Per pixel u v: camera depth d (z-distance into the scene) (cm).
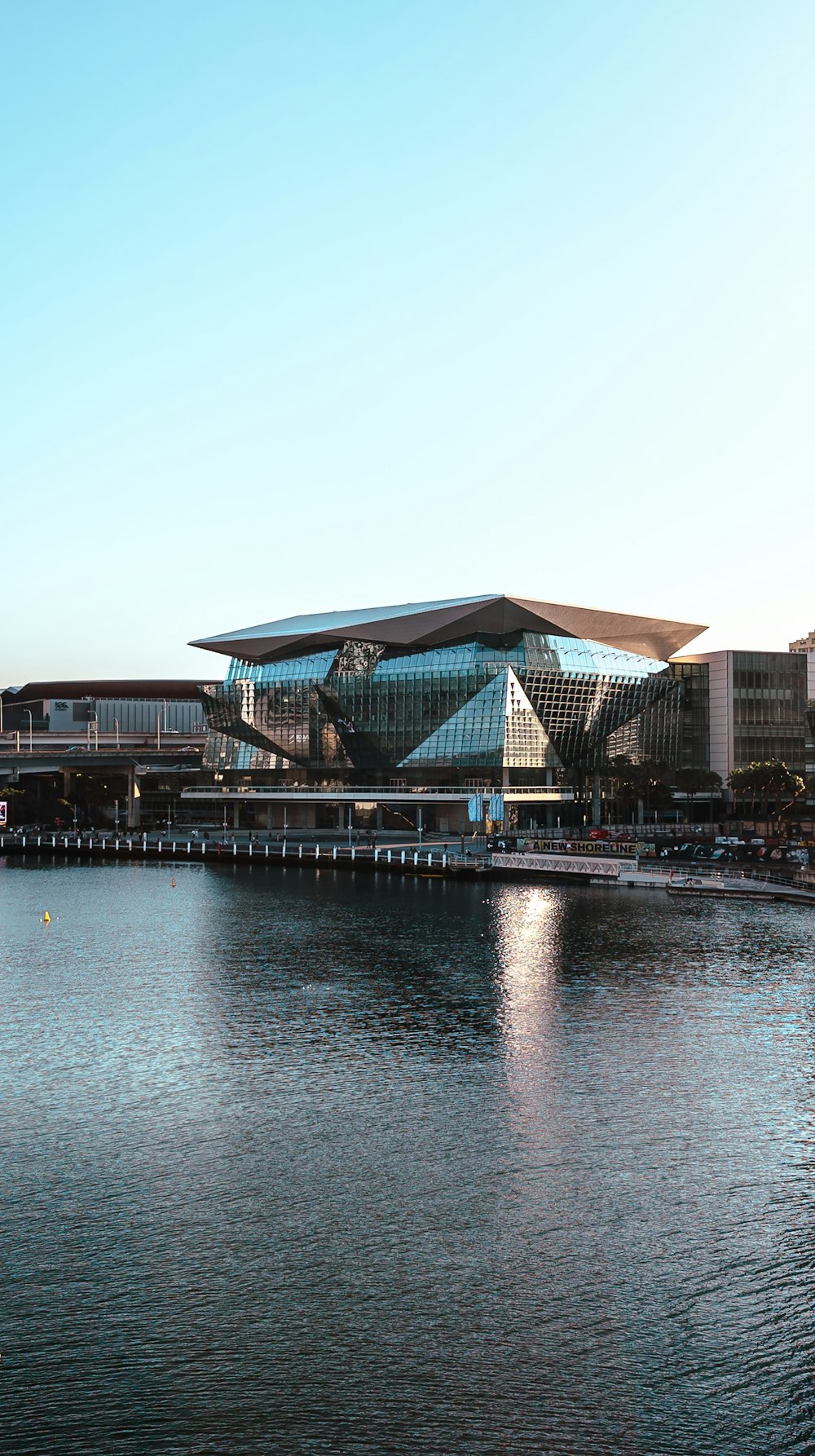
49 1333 3416
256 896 12200
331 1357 3300
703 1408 3081
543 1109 5134
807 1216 4100
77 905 11700
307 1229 4019
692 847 15112
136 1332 3419
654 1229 4000
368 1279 3697
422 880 13600
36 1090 5459
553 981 7631
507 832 18300
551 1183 4366
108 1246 3903
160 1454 2925
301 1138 4816
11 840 18162
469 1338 3381
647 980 7619
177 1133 4884
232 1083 5525
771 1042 6116
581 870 13212
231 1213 4138
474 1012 6825
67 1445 2955
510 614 19100
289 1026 6562
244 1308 3534
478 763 18938
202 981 7819
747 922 9944
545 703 19350
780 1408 3078
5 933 9900
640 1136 4816
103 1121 5034
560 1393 3141
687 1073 5616
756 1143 4731
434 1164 4541
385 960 8412
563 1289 3631
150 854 17050
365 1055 5966
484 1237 3956
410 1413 3066
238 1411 3077
